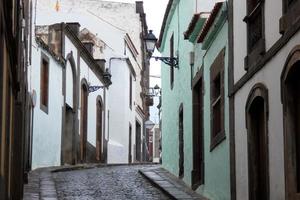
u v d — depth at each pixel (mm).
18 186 13125
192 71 17047
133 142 43562
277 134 9672
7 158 10219
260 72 10617
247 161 11438
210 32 14180
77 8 39312
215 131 14453
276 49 9617
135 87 44438
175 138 19828
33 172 19766
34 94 20859
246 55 11500
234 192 12344
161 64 23703
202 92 15742
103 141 35156
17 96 13273
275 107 9773
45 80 23047
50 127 23688
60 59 24875
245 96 11586
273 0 9859
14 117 12875
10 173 11445
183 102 18438
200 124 16672
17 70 12297
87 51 29953
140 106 47875
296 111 9219
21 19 13961
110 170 23328
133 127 43438
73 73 27906
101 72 34594
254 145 11227
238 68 12164
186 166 17562
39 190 15609
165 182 17703
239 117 12047
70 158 27391
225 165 13195
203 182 15422
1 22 7980
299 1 8523
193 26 16000
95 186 17281
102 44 36531
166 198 15156
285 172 9195
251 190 11156
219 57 13742
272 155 9945
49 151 23641
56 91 24562
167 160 21609
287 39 9086
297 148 9172
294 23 8750
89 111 31422
